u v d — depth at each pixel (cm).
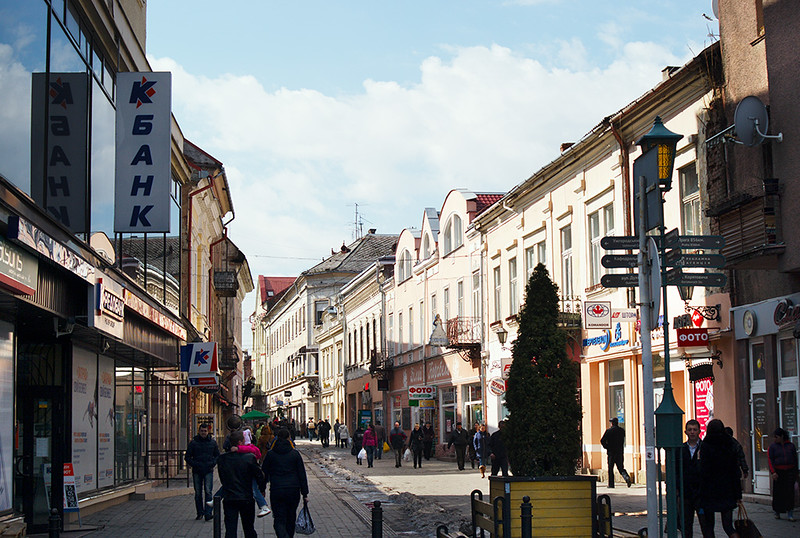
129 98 1861
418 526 1627
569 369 1109
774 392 1792
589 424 2644
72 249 1369
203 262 3862
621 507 1794
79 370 1723
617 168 2491
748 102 1691
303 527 1262
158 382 2736
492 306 3600
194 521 1727
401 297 5097
